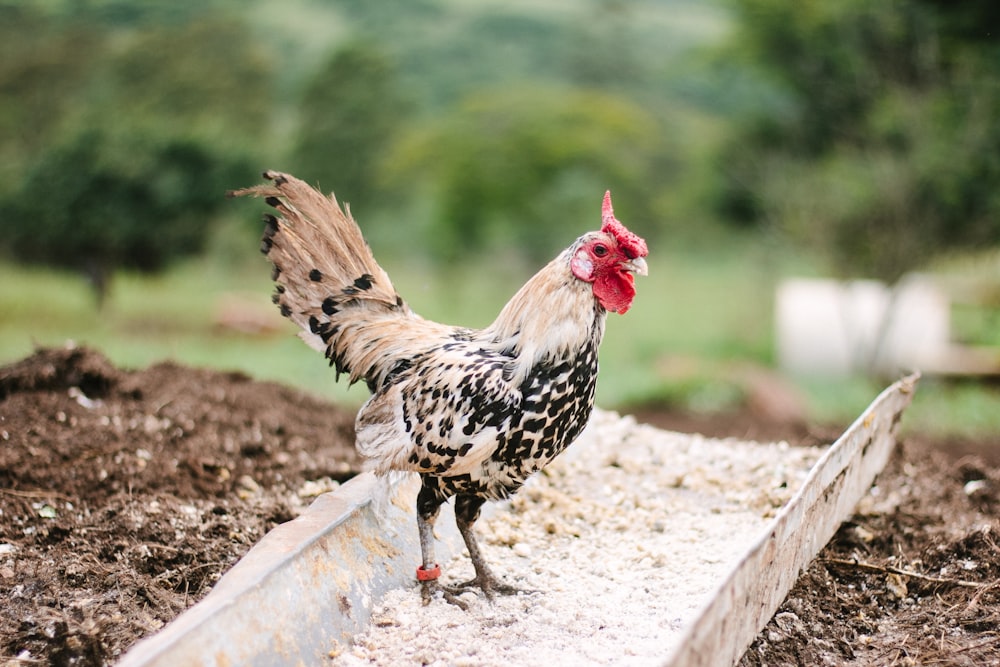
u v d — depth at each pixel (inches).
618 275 164.4
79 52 735.1
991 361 458.6
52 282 622.2
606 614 172.6
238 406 270.7
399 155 675.4
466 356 165.8
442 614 170.9
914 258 474.3
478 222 616.1
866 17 482.6
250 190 181.6
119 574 174.1
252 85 735.1
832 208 505.7
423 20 1270.9
